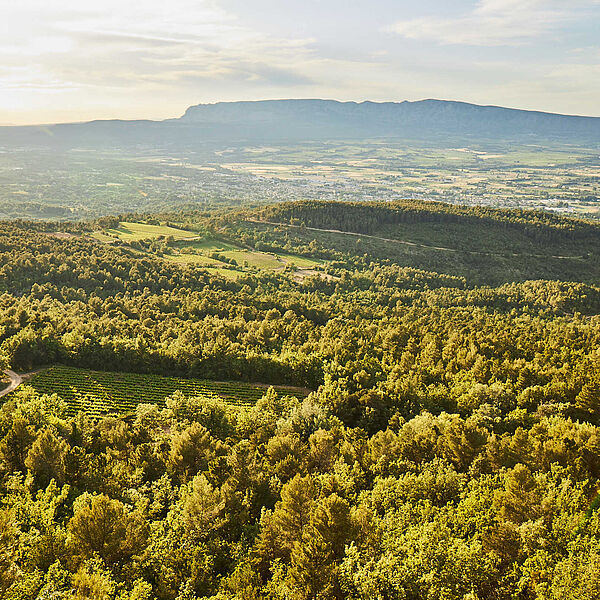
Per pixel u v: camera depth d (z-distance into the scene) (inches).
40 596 1590.8
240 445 2659.9
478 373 4065.0
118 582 1754.4
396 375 4067.4
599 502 1941.4
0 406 3646.7
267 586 1683.1
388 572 1567.4
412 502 2074.3
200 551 1898.4
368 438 3125.0
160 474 2664.9
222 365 5002.5
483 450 2474.2
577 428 2484.0
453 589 1510.8
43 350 5098.4
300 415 3193.9
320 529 1768.0
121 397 4365.2
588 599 1331.2
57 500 2178.9
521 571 1578.5
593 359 4111.7
